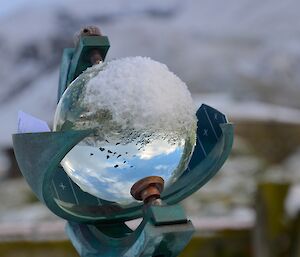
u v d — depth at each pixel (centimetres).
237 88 1020
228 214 467
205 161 104
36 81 1123
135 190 87
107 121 85
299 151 780
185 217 78
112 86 86
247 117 810
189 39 1257
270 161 775
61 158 83
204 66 1126
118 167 86
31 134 83
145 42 1280
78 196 102
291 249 335
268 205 344
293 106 984
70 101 89
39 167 85
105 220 103
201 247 346
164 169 88
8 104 1040
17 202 564
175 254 81
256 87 1023
